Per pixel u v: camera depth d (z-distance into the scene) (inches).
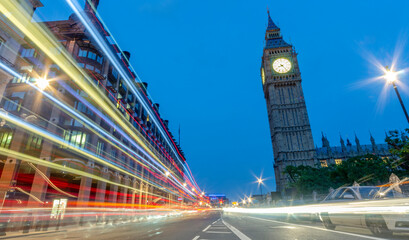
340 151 5019.7
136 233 409.1
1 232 541.3
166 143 3176.7
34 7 1042.7
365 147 5032.0
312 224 505.4
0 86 794.2
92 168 1253.1
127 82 1819.6
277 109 4242.1
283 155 3880.4
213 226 523.8
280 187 3740.2
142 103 2156.7
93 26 1398.9
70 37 1331.2
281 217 874.8
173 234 369.4
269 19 5413.4
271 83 4407.0
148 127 2293.3
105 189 1342.3
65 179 1234.6
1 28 816.9
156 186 2409.0
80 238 356.5
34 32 1035.3
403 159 1002.7
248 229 422.9
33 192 999.6
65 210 1034.1
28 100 1105.4
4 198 924.6
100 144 1368.1
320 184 1840.6
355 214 309.3
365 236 275.4
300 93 4313.5
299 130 4042.8
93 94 1337.4
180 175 4345.5
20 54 1143.0
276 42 4977.9
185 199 4660.4
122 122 1657.2
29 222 559.8
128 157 1699.1
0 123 1002.1
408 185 529.7
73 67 1253.1
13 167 989.2
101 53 1438.2
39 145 1088.2
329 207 369.1
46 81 673.0
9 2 861.8
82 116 1240.2
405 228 241.9
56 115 1156.5
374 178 1461.6
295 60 4571.9
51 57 1168.8
